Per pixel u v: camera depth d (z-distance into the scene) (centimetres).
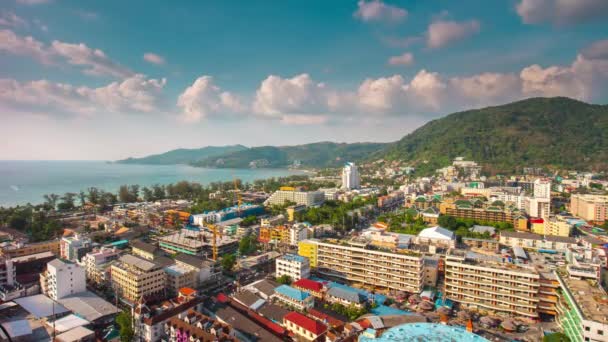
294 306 15775
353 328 12900
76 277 17175
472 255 18588
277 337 12681
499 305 15688
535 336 13862
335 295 16550
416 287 17650
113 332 14200
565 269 15188
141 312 13600
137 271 17025
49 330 14112
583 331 10556
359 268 19412
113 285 17950
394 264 18288
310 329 13000
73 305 15762
